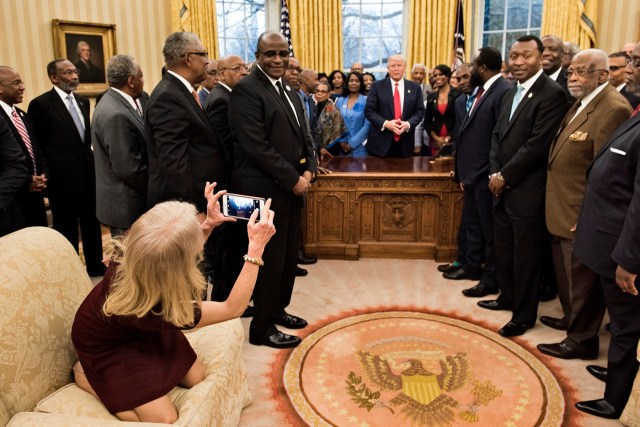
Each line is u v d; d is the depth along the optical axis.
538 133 2.71
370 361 2.68
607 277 2.10
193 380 1.80
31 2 5.19
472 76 3.86
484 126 3.37
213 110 3.11
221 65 3.38
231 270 3.21
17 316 1.59
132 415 1.59
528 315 2.96
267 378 2.52
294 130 2.67
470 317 3.20
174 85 2.54
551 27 6.61
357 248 4.25
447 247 4.18
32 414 1.46
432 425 2.17
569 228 2.60
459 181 3.66
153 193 2.62
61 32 5.41
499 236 3.11
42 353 1.65
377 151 5.02
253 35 7.74
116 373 1.59
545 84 2.76
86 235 3.94
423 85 6.39
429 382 2.48
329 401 2.34
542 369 2.59
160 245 1.44
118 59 2.85
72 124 3.79
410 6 7.39
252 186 2.62
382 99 4.98
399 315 3.23
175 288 1.48
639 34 6.10
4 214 2.93
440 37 7.37
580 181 2.55
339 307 3.36
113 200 2.98
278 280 2.78
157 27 6.35
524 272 2.90
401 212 4.21
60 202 3.83
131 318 1.52
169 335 1.81
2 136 2.77
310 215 4.23
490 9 7.27
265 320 2.81
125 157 2.79
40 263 1.77
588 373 2.55
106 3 5.81
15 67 5.14
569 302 2.94
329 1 7.48
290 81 4.32
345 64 8.02
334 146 5.31
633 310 2.06
